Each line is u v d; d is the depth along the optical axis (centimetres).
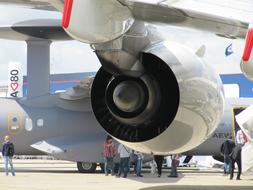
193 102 2458
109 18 1744
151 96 2484
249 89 13400
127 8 1819
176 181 5641
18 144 6962
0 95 18200
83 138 6919
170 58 2436
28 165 9862
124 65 2364
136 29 2288
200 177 6450
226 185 4928
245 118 3788
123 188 4641
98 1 1667
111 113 2567
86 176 6328
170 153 2628
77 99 6856
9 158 6444
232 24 1925
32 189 4491
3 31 7131
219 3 1778
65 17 1605
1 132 6906
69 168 8469
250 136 3828
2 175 6438
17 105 6988
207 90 2498
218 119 2642
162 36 2517
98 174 6769
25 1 1831
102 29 1742
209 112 2544
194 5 1750
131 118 2527
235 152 5959
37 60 7375
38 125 6919
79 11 1630
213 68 2606
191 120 2492
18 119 6919
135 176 6469
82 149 6812
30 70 7369
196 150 7200
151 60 2470
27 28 6975
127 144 2602
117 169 6812
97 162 6844
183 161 9688
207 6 1748
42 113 6950
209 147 7175
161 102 2498
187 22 2038
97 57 2294
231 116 7169
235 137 7119
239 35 2077
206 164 10406
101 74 2644
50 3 1697
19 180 5572
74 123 6944
